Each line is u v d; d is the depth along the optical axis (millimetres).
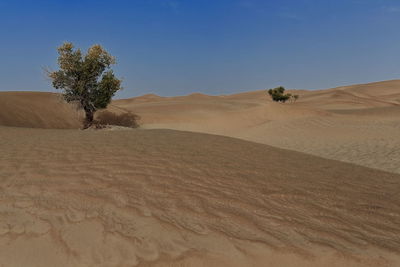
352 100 74188
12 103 27094
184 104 51594
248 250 2611
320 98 84125
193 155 6164
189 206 3469
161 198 3689
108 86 23516
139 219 3145
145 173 4664
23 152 6305
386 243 2748
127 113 35281
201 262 2512
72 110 30469
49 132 10617
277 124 24156
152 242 2768
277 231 2932
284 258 2527
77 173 4648
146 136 8992
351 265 2445
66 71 22500
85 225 3072
